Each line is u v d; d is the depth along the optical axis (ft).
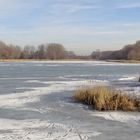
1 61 363.15
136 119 45.73
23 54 453.17
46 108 53.72
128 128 40.63
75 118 46.32
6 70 167.12
